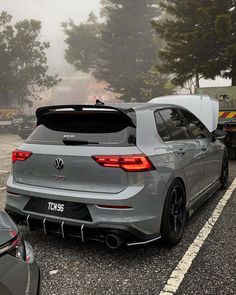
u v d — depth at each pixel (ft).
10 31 127.13
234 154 36.42
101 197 11.56
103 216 11.55
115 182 11.60
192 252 13.03
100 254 13.00
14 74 130.52
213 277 11.19
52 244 13.96
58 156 12.42
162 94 129.59
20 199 13.23
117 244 11.53
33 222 13.05
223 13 50.14
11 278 7.13
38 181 12.97
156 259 12.51
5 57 124.77
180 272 11.53
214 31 51.83
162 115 14.38
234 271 11.58
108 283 10.93
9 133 107.24
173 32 59.06
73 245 13.84
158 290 10.48
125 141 11.92
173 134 14.52
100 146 11.97
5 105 135.74
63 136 12.86
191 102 28.73
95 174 11.82
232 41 52.08
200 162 16.39
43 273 11.60
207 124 27.91
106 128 12.43
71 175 12.22
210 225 15.93
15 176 13.67
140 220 11.55
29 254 8.33
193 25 58.54
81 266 12.09
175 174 13.16
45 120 13.80
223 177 22.00
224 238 14.38
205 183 17.57
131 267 11.94
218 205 19.10
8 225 8.14
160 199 12.24
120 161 11.51
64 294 10.34
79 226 11.86
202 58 56.54
